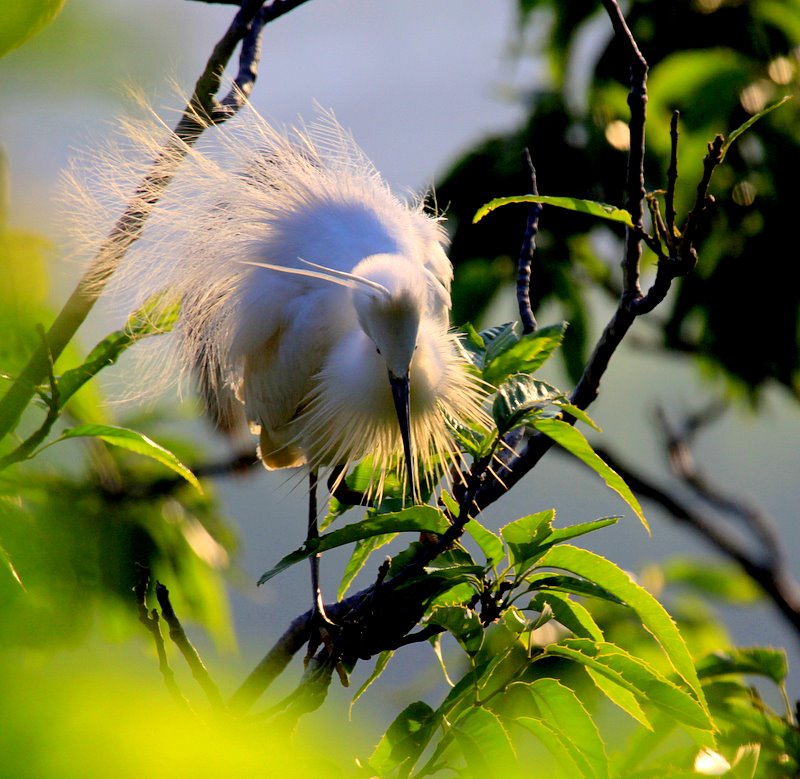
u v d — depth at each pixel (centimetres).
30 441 362
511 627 428
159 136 582
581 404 530
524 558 434
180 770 116
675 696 418
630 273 495
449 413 664
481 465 435
